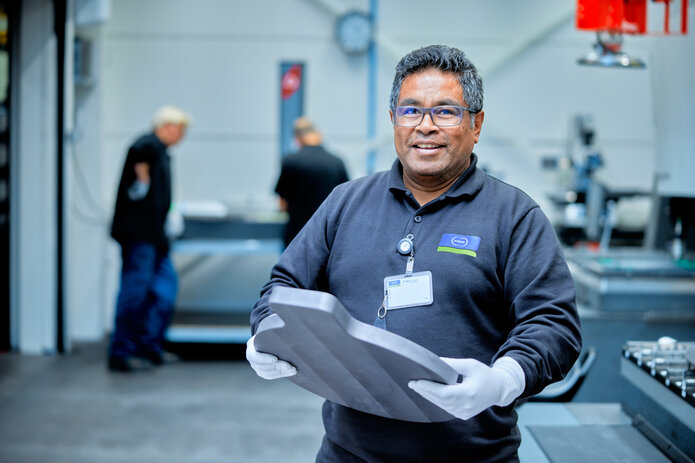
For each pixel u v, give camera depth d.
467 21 5.80
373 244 1.50
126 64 5.79
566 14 5.78
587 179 5.07
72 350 5.29
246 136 5.88
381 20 5.80
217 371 4.90
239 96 5.85
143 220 4.72
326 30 5.81
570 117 5.90
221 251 5.10
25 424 3.84
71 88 5.05
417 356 1.13
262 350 1.32
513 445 1.47
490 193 1.49
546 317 1.36
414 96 1.44
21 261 5.13
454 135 1.43
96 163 5.50
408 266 1.46
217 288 5.99
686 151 2.82
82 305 5.59
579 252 3.84
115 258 5.72
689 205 3.59
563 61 5.86
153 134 4.76
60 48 5.00
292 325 1.17
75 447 3.55
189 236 5.22
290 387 4.59
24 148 5.04
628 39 5.86
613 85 5.88
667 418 1.78
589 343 3.25
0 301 5.20
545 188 5.93
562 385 2.69
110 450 3.52
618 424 2.00
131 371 4.82
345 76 5.83
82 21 5.03
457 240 1.44
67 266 5.17
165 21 5.78
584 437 1.88
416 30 5.80
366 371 1.22
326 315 1.10
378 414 1.41
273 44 5.81
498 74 5.88
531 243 1.43
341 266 1.52
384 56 5.84
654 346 2.04
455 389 1.16
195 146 5.89
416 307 1.43
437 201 1.48
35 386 4.48
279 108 5.67
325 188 4.74
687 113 2.79
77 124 5.47
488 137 5.93
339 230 1.55
